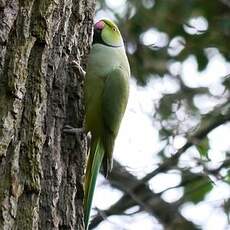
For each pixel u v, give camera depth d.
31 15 7.52
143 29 16.08
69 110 8.10
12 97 7.07
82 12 8.50
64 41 8.07
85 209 7.95
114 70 8.54
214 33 15.88
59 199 7.60
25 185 7.02
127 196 15.09
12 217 6.80
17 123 7.09
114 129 8.55
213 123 14.97
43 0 7.64
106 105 8.46
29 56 7.43
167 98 15.69
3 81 7.10
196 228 15.80
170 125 15.38
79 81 8.34
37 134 7.23
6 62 7.17
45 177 7.40
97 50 8.61
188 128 15.12
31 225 6.93
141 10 16.05
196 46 15.98
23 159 7.09
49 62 7.78
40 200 7.30
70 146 7.91
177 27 16.11
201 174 14.41
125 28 15.94
